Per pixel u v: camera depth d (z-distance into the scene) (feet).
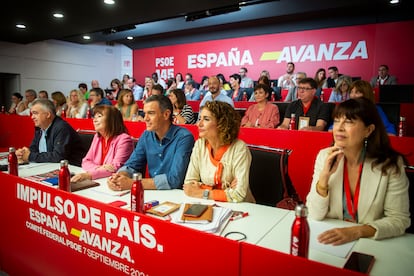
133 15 22.71
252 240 3.82
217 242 3.08
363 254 3.40
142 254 3.75
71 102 20.25
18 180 5.37
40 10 21.13
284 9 25.62
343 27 27.07
